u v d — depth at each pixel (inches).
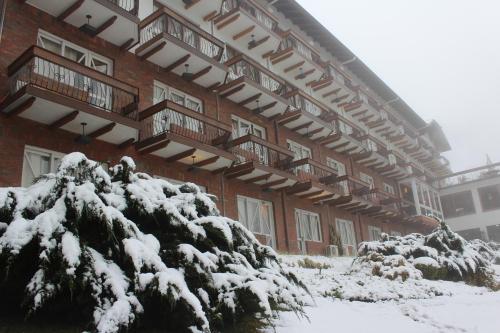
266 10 925.8
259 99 810.2
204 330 198.5
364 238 1143.0
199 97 724.0
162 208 250.5
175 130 625.6
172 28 695.1
